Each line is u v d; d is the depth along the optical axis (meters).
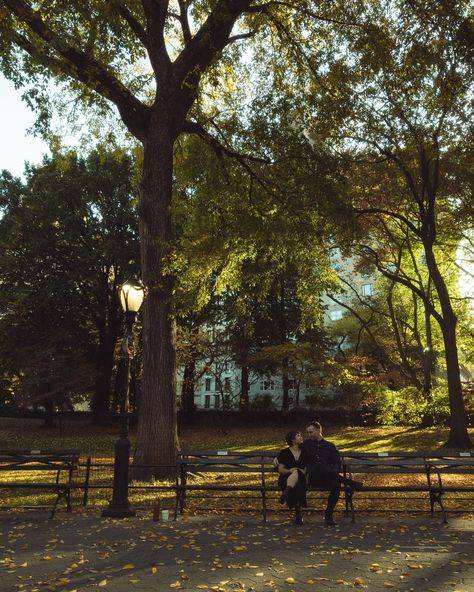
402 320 36.41
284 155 15.00
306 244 15.09
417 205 26.88
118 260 34.81
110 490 11.78
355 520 8.70
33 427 39.12
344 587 5.22
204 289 15.05
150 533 7.66
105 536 7.49
